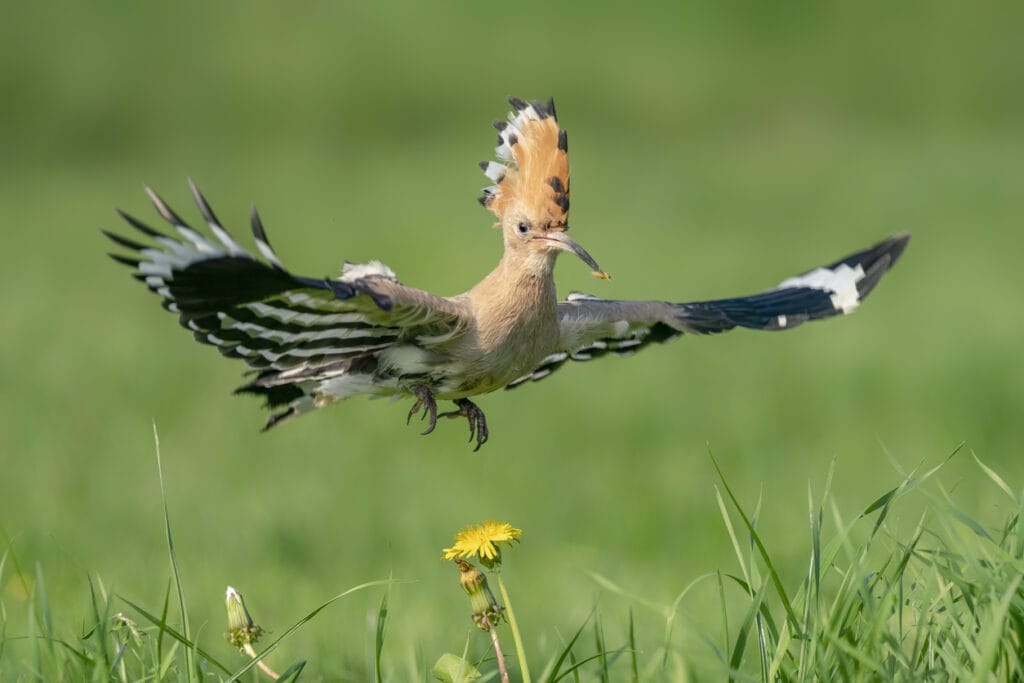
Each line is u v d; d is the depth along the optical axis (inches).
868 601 213.2
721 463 504.4
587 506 462.0
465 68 1696.6
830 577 337.4
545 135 272.4
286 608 350.6
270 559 405.1
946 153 1334.9
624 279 816.9
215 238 211.2
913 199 1103.6
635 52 1699.1
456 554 229.1
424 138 1572.3
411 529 436.5
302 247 961.5
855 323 718.5
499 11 1780.3
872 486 456.8
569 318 291.3
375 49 1726.1
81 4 1795.0
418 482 490.3
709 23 1742.1
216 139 1592.0
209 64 1715.1
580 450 534.3
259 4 1809.8
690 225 1026.1
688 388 615.8
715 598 352.2
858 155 1346.0
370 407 590.9
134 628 240.4
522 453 526.6
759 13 1729.8
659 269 848.3
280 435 551.8
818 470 482.3
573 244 265.4
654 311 302.0
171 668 239.6
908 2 1733.5
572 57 1697.8
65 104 1651.1
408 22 1765.5
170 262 211.6
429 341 258.5
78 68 1699.1
